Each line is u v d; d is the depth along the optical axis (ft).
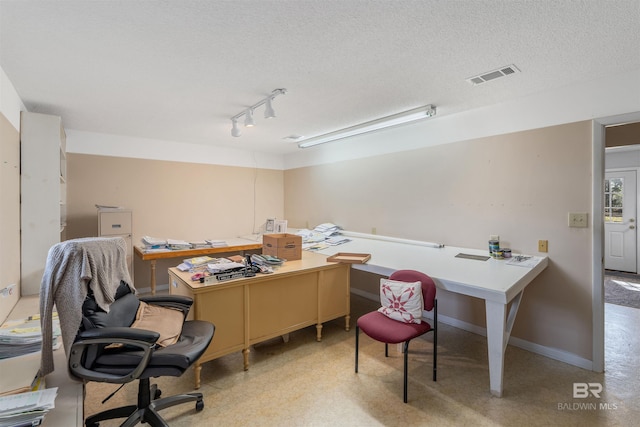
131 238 12.50
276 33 5.47
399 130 11.98
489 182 9.50
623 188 17.33
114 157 13.15
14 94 7.73
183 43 5.78
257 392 6.75
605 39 5.64
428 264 8.60
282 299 8.45
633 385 6.98
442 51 6.12
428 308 7.16
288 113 10.21
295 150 16.97
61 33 5.36
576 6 4.68
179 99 8.81
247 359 7.70
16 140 7.87
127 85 7.77
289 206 18.03
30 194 8.47
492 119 9.37
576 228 7.89
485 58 6.43
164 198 14.43
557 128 8.14
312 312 9.12
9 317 6.70
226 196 16.31
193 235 15.28
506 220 9.16
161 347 5.30
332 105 9.39
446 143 10.53
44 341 4.57
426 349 8.79
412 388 6.88
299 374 7.47
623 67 6.83
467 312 10.16
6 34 5.36
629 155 17.07
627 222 17.19
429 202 11.07
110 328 4.77
